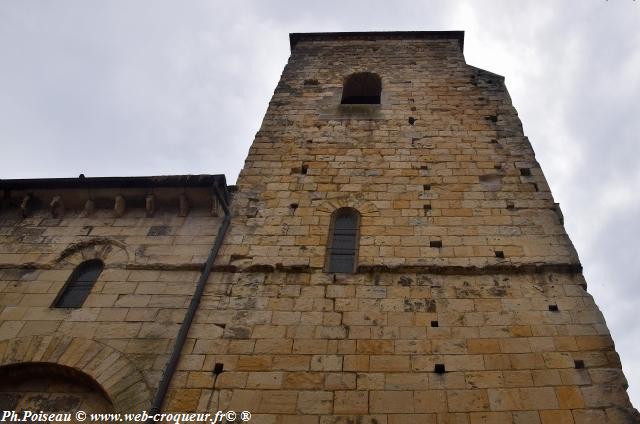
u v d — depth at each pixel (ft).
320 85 64.54
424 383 31.30
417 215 43.83
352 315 35.68
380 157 51.11
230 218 44.98
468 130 54.03
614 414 28.81
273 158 51.90
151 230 45.06
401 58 70.90
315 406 30.55
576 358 31.86
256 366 33.06
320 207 45.62
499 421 29.09
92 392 34.32
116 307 38.22
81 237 44.88
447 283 37.47
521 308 35.19
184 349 34.53
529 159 49.42
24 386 35.09
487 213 43.47
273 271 39.60
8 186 48.73
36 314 38.29
